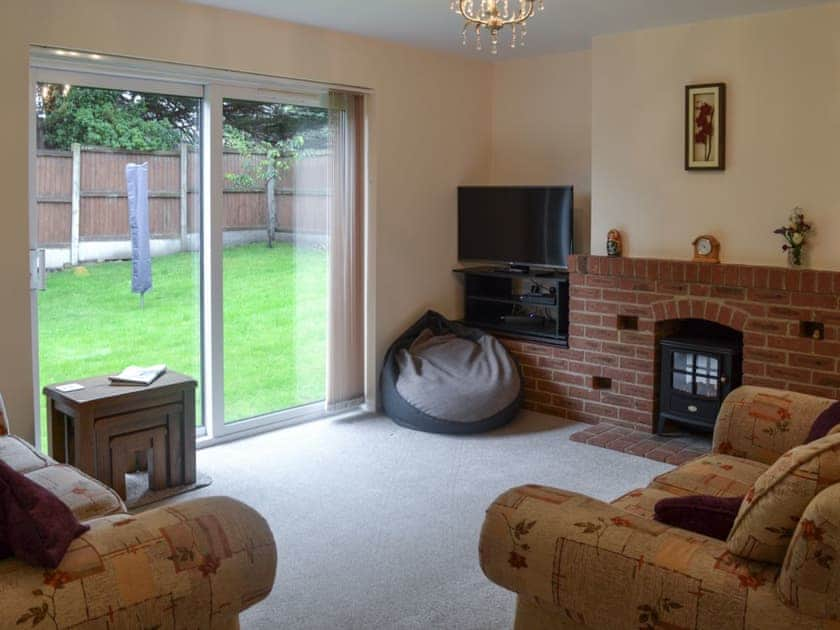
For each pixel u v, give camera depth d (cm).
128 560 183
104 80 423
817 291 430
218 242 474
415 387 512
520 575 215
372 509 384
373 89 526
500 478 427
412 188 559
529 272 569
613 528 205
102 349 441
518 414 549
